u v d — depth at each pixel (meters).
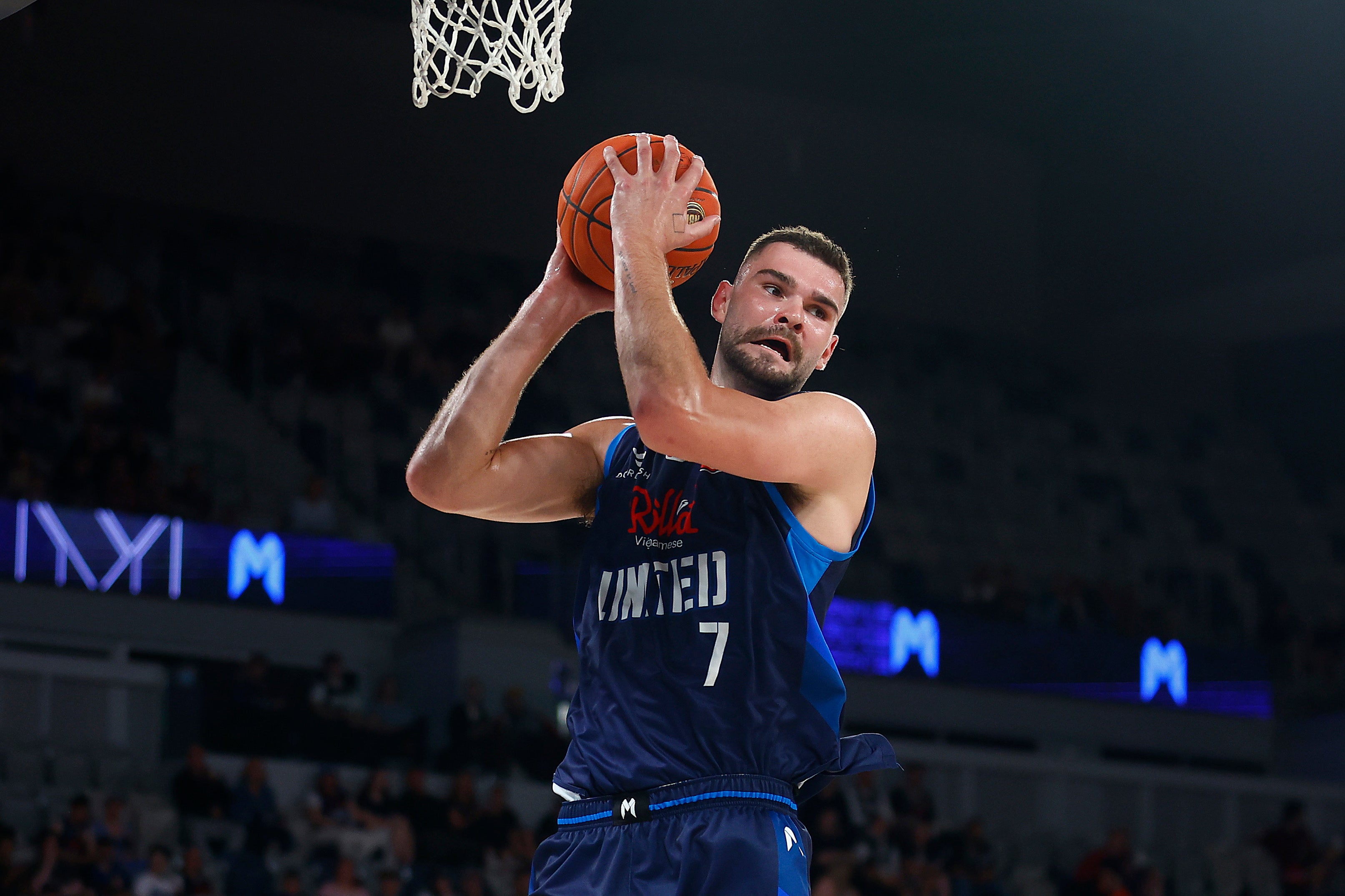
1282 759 27.73
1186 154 30.12
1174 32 28.06
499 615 23.62
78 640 20.28
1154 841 25.16
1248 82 29.08
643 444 4.37
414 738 20.81
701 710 3.87
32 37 24.36
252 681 20.31
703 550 4.03
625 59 27.45
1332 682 28.44
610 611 4.11
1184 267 30.52
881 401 30.06
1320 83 28.41
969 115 30.30
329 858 18.06
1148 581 30.25
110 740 19.45
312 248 27.00
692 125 27.83
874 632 24.66
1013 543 29.55
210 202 25.38
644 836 3.85
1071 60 28.72
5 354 22.75
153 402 23.98
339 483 24.84
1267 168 29.34
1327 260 28.97
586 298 4.52
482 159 26.84
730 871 3.73
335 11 26.05
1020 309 31.12
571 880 3.94
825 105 29.11
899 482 29.36
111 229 25.31
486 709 22.19
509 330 4.49
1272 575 31.12
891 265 30.02
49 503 20.53
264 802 18.69
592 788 3.98
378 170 26.20
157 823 17.89
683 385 3.73
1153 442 31.91
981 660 25.48
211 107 25.34
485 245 26.80
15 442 21.59
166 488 21.70
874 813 22.23
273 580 22.08
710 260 27.58
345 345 26.42
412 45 26.50
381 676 22.70
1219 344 32.00
